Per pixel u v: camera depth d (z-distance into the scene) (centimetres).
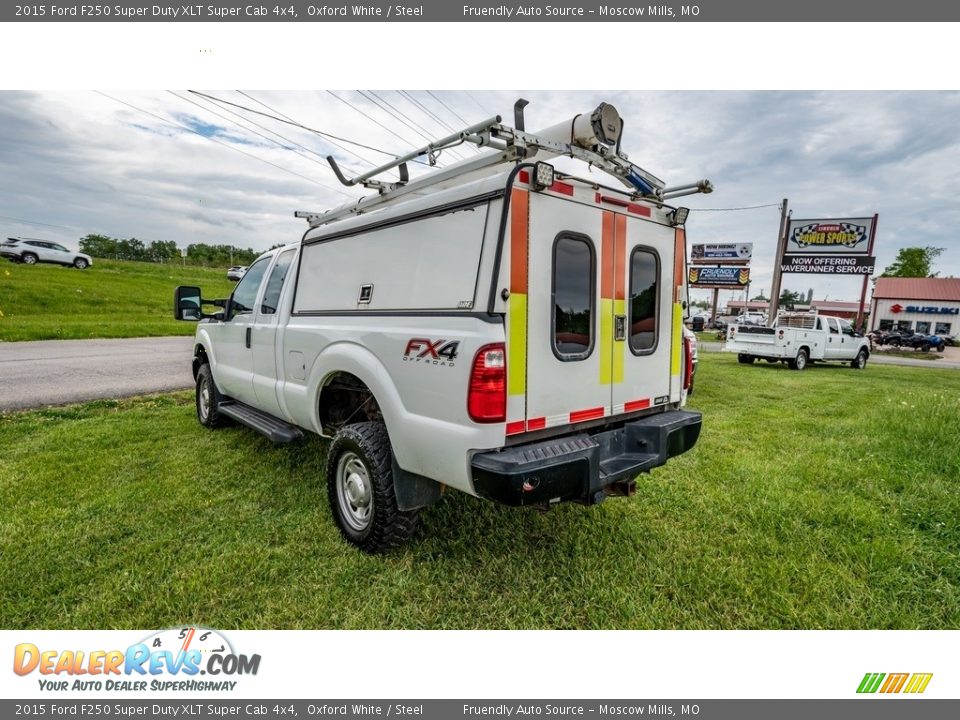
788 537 324
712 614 255
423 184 322
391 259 295
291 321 387
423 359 260
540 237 254
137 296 2597
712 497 383
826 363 1733
